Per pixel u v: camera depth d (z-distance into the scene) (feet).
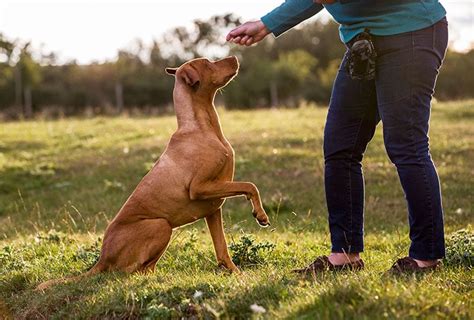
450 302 11.35
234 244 18.15
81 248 19.63
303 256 18.52
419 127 13.60
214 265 17.34
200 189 15.80
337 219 14.78
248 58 152.46
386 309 10.82
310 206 29.66
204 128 16.33
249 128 53.52
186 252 19.27
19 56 126.72
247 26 15.58
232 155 16.35
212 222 16.65
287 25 15.46
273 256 18.40
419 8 13.52
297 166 36.58
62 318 13.99
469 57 133.90
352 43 14.06
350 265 14.75
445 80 128.47
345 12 14.01
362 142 14.61
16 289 16.78
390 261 16.78
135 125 60.44
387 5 13.53
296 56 156.15
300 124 54.44
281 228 25.27
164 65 152.56
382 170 34.55
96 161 41.45
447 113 57.41
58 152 46.83
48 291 15.33
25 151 48.44
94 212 30.19
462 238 17.22
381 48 13.70
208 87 16.58
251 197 15.75
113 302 13.74
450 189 30.42
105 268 16.63
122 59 141.28
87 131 57.47
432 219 13.64
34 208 29.99
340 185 14.65
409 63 13.47
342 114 14.47
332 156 14.62
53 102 129.29
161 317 12.73
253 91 132.16
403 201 29.58
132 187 34.60
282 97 135.85
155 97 132.16
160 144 46.16
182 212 16.35
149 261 16.47
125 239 16.37
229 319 12.10
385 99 13.74
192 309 12.81
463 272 14.48
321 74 151.43
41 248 21.16
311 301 11.56
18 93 126.00
